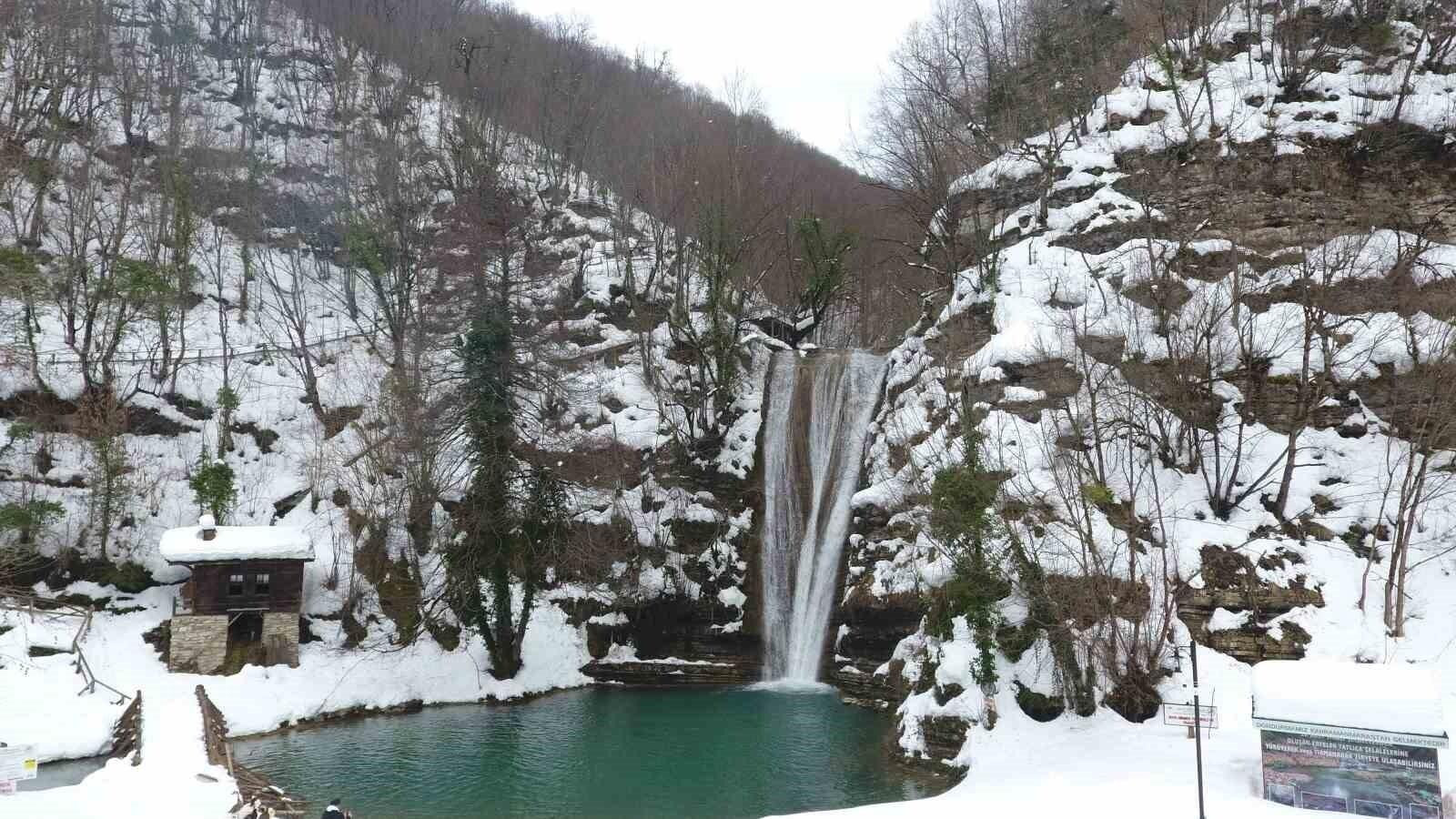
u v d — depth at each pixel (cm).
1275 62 4634
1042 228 4431
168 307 4534
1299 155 4106
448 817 2297
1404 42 4453
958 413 3319
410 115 6706
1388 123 4053
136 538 3756
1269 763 1875
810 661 4044
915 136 5462
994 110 5253
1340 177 4078
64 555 3544
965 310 4247
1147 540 3048
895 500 3800
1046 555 2831
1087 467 3056
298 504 4109
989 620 2758
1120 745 2356
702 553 4284
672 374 4847
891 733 2969
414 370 4281
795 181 6450
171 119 5481
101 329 4500
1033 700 2623
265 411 4422
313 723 3197
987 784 2275
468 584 3666
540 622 3950
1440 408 2995
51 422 3969
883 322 6362
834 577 4166
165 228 4706
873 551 3841
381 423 4156
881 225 6600
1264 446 3378
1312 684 1852
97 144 5256
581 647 3975
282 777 2583
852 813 1997
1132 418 3105
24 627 3238
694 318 5203
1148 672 2542
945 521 2884
